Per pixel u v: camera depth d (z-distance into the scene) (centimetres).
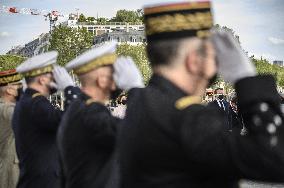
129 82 416
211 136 241
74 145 425
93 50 446
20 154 600
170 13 265
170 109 256
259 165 234
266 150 232
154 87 270
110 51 443
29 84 602
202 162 243
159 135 255
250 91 245
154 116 258
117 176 321
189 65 266
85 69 441
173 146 251
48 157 579
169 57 268
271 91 244
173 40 266
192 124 246
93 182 417
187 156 246
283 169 232
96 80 437
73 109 433
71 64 450
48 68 604
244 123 248
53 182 580
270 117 238
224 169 242
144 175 262
